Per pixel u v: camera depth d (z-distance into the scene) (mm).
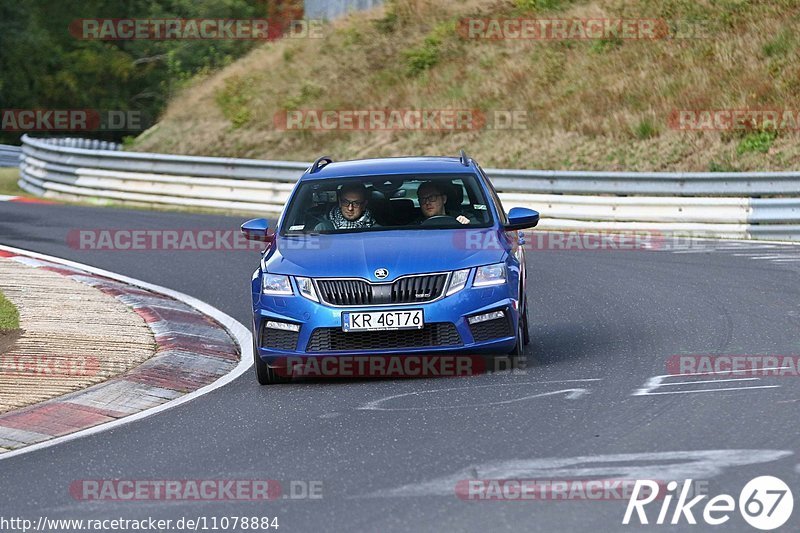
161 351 37594
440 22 123312
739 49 98250
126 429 27969
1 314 42219
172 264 60250
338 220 34719
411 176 36000
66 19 182250
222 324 44594
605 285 49219
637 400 27516
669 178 71000
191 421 28453
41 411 29766
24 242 67250
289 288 31891
